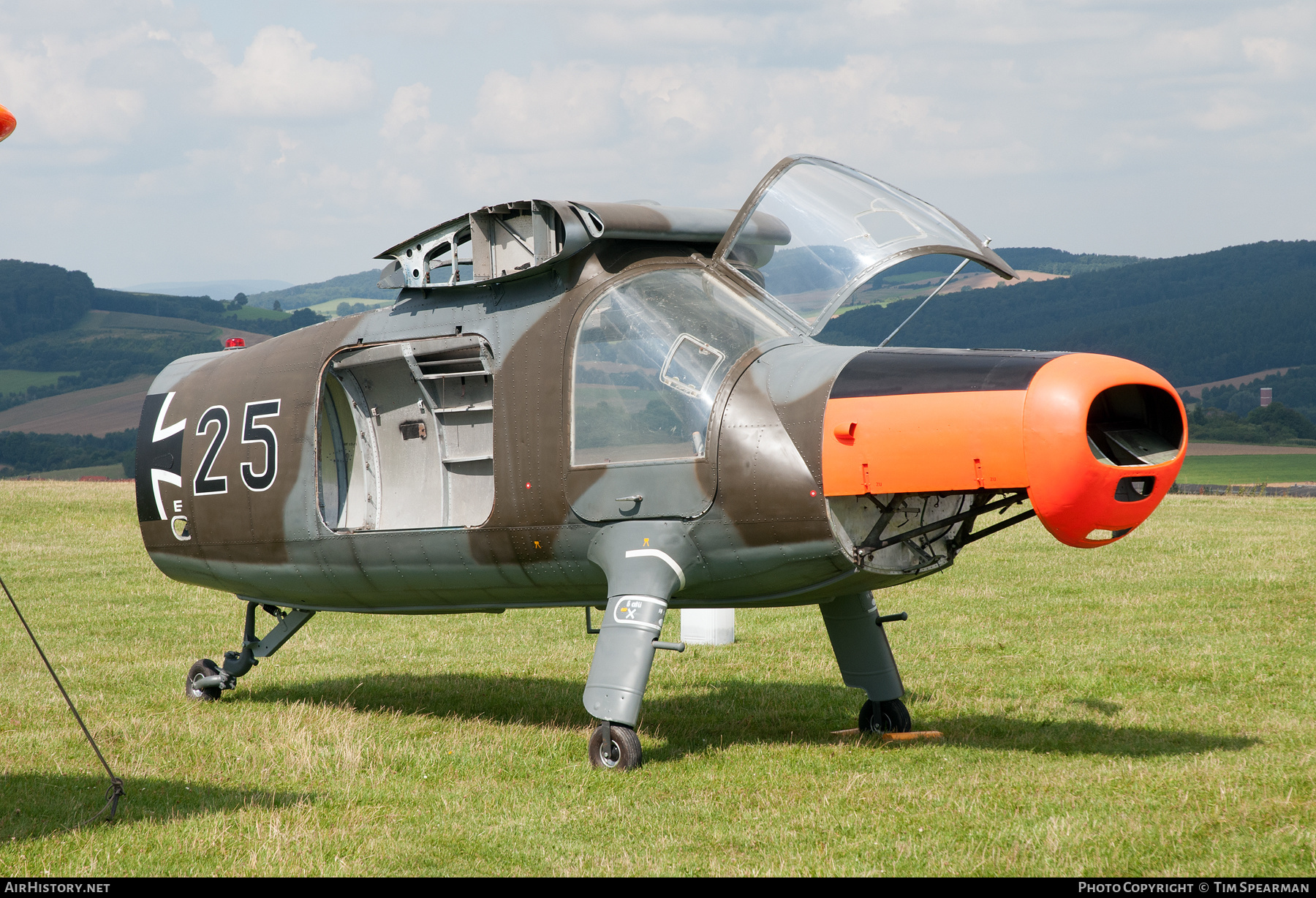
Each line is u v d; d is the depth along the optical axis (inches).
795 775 349.7
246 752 387.5
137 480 500.4
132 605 827.4
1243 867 259.0
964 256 385.4
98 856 283.3
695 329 374.3
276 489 452.4
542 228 387.9
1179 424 321.7
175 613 788.6
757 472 347.6
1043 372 316.8
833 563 348.8
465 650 636.7
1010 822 295.1
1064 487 308.2
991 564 936.3
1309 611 661.9
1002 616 687.7
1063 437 305.7
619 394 376.5
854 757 372.2
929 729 419.5
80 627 725.3
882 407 331.6
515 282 407.5
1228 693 468.4
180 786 349.4
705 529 358.9
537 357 391.2
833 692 497.7
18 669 577.6
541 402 387.5
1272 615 655.8
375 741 405.7
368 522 462.3
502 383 396.8
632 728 358.9
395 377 465.7
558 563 390.0
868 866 268.5
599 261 392.8
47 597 866.1
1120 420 333.1
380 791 342.0
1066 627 643.5
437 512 451.5
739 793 331.6
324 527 440.1
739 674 543.2
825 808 313.7
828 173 415.8
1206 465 4195.4
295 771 363.6
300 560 450.0
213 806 325.7
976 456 317.1
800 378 352.8
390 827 305.7
